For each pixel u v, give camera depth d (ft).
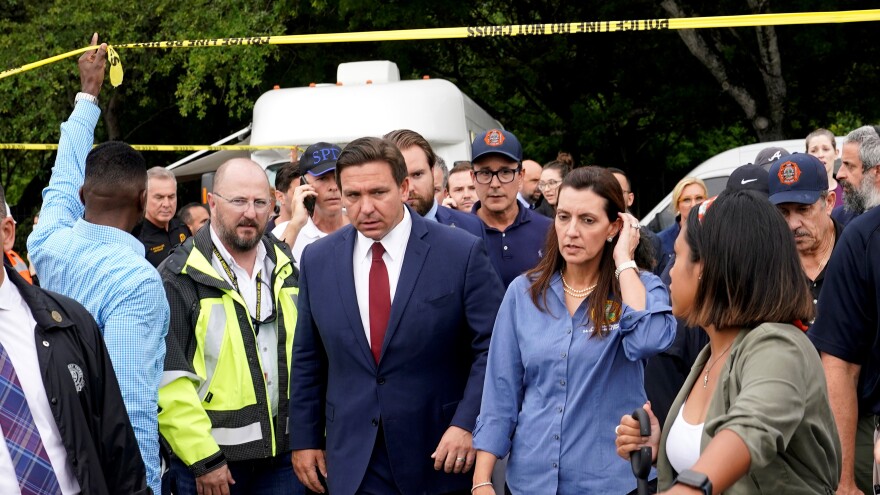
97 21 61.62
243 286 18.22
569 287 15.10
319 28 61.62
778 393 9.46
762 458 9.09
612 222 14.88
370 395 16.20
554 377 14.70
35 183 74.43
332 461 16.46
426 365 16.22
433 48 63.98
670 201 41.63
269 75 63.05
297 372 17.16
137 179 15.10
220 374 17.70
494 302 16.51
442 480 16.30
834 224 18.03
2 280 11.46
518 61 64.49
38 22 61.93
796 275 10.20
